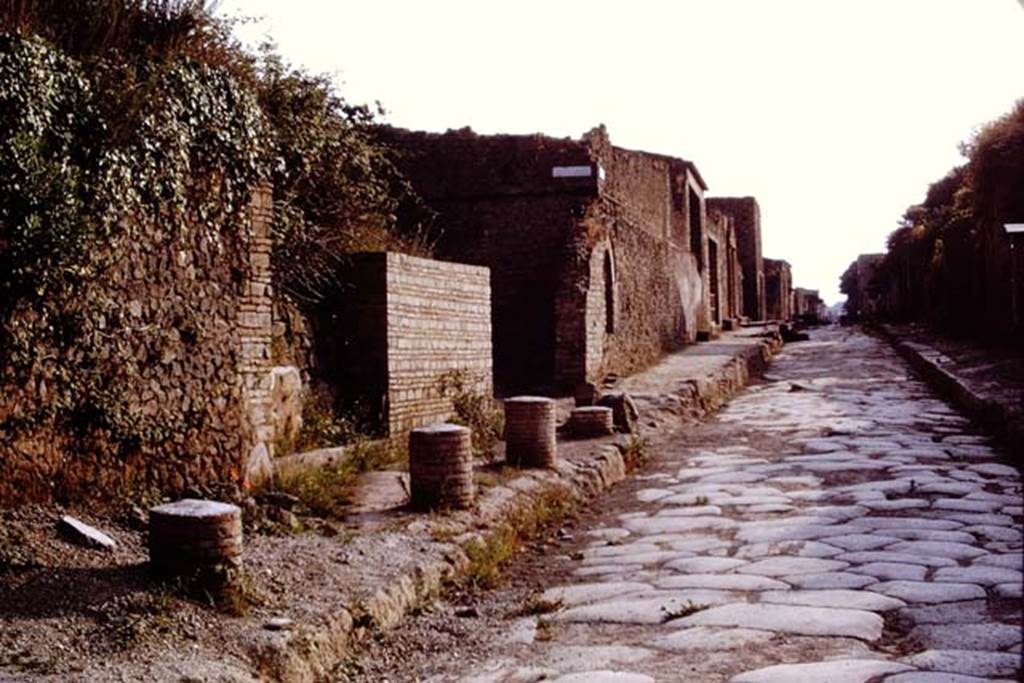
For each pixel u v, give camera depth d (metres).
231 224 8.99
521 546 9.17
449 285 13.66
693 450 14.73
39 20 7.46
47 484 7.01
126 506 7.46
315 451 10.34
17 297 6.74
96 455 7.41
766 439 15.32
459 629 6.72
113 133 7.50
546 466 11.45
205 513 6.12
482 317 14.67
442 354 13.42
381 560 7.41
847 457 13.05
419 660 6.14
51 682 4.64
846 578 7.16
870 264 72.50
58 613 5.48
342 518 8.60
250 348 9.23
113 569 6.19
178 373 8.25
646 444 14.65
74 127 7.25
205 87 8.65
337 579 6.84
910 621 6.08
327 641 5.90
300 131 12.38
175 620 5.61
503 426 13.86
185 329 8.34
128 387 7.67
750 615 6.38
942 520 9.01
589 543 9.23
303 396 11.29
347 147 13.85
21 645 5.03
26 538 6.38
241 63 10.00
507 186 20.17
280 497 8.72
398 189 20.39
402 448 11.82
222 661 5.22
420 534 8.18
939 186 37.56
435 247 20.34
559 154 20.05
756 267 52.91
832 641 5.76
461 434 9.16
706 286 36.31
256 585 6.41
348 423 11.57
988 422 14.88
